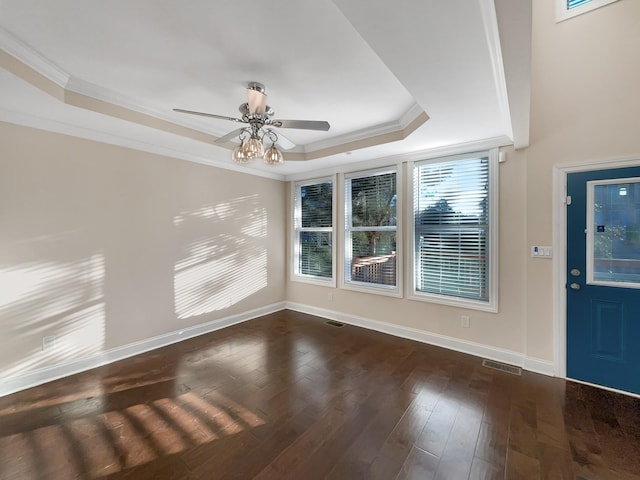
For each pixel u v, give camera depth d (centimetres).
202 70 211
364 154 369
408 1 121
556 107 266
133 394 239
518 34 124
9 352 243
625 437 188
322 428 197
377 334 378
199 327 378
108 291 298
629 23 238
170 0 145
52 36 174
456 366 287
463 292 329
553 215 268
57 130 264
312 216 479
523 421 204
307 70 212
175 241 353
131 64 204
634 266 239
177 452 176
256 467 165
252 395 237
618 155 241
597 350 252
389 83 230
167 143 326
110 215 300
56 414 213
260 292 460
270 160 249
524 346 287
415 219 362
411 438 188
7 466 165
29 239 252
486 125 263
